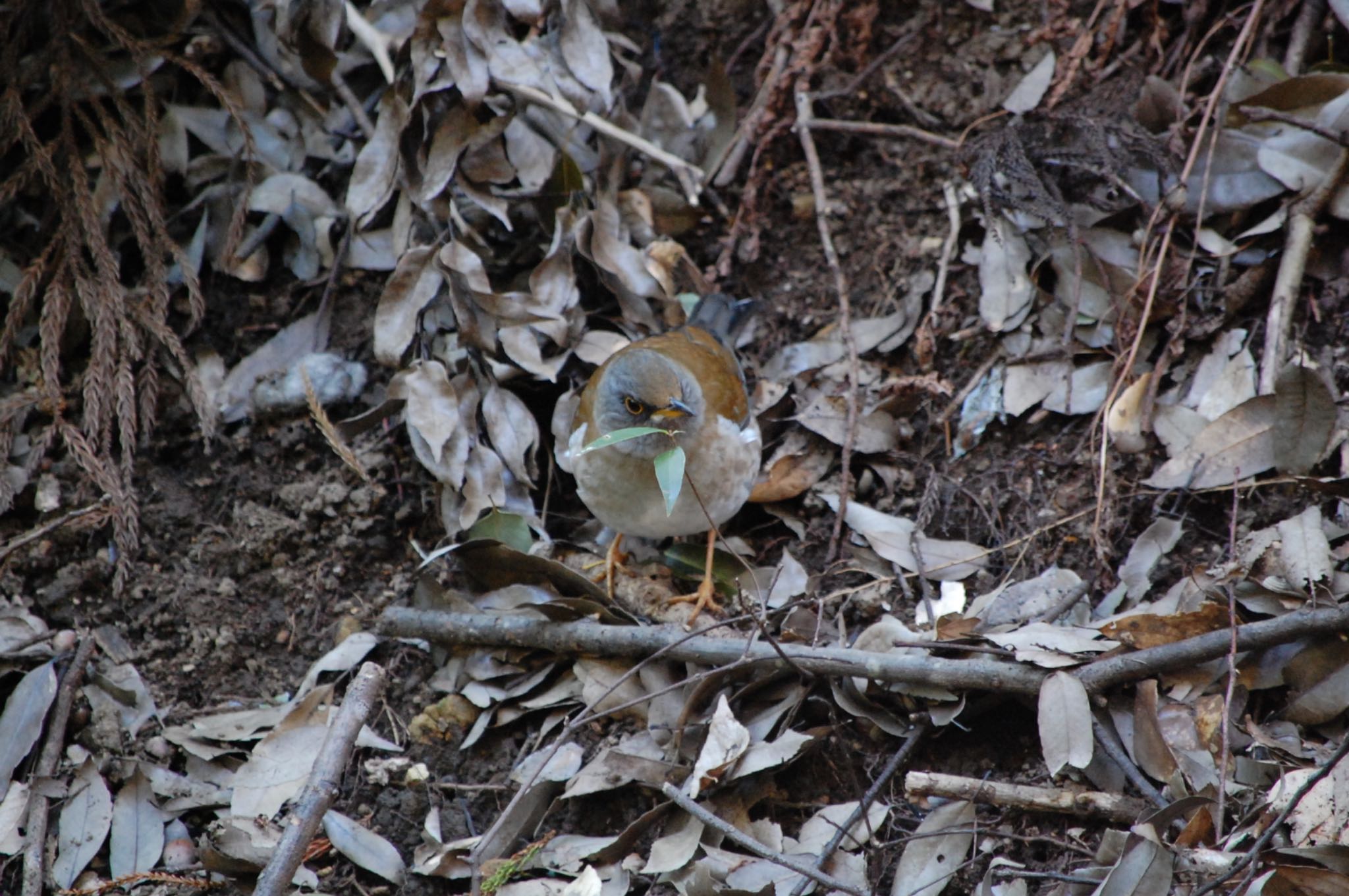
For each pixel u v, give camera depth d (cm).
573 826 773
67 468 955
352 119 1055
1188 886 632
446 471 910
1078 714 705
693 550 921
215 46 1066
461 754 831
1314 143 909
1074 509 880
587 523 966
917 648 766
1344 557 767
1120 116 971
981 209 998
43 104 1027
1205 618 731
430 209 947
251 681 899
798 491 938
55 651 881
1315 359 875
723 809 746
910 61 1090
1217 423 852
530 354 930
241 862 751
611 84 1013
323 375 980
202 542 944
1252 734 709
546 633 830
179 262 1003
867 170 1079
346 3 1039
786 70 1068
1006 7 1083
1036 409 938
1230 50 995
